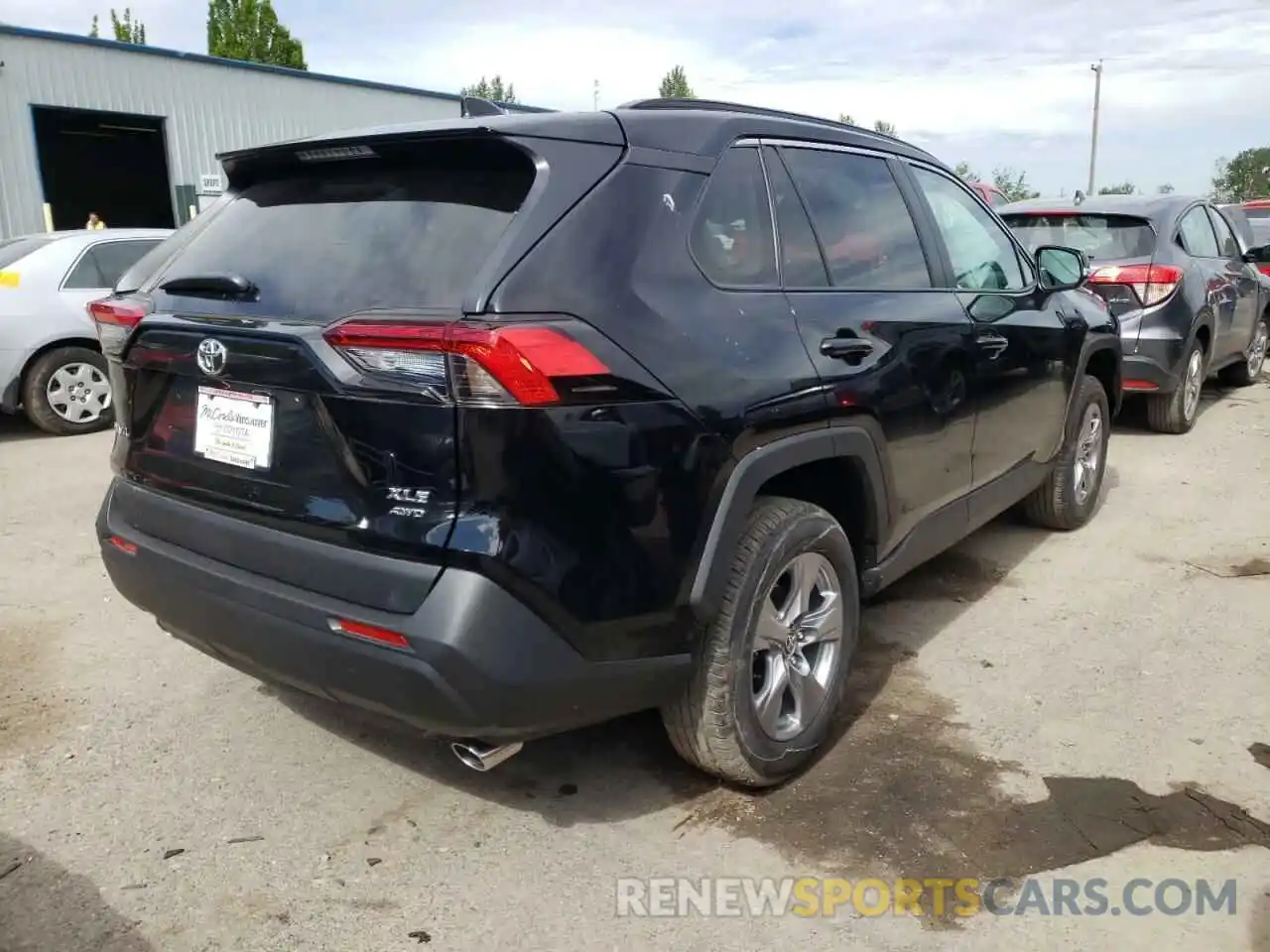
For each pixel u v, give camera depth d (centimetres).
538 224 246
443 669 232
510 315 233
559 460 233
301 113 2106
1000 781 312
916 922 253
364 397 237
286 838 288
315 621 249
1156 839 284
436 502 233
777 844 284
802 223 326
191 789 312
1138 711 356
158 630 427
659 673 262
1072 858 276
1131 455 726
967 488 406
